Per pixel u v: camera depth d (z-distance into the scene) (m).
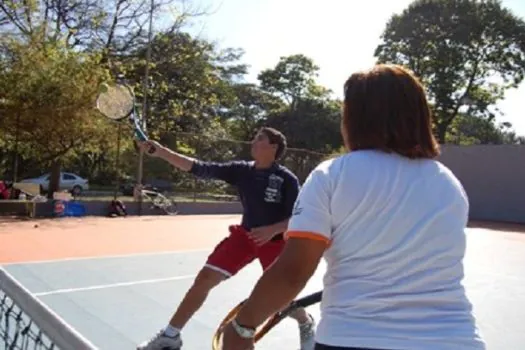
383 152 1.36
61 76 13.54
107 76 14.09
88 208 14.11
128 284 5.85
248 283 6.09
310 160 18.75
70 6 19.61
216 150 16.70
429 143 1.41
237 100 37.00
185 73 24.89
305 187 1.35
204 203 16.53
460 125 39.03
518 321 5.19
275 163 3.47
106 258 7.46
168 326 3.35
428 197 1.31
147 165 15.81
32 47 13.91
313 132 37.44
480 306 5.77
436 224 1.29
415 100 1.39
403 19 32.81
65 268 6.57
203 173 3.53
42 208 13.24
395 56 33.47
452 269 1.30
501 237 13.61
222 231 11.73
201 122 26.59
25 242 8.62
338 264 1.31
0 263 6.75
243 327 1.31
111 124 14.48
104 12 19.56
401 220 1.27
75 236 9.70
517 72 31.52
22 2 15.24
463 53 31.59
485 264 8.84
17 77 13.17
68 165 19.73
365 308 1.24
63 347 1.73
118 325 4.36
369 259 1.26
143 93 18.45
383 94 1.38
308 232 1.27
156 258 7.66
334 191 1.29
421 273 1.26
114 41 20.88
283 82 40.12
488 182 20.19
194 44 24.03
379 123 1.37
